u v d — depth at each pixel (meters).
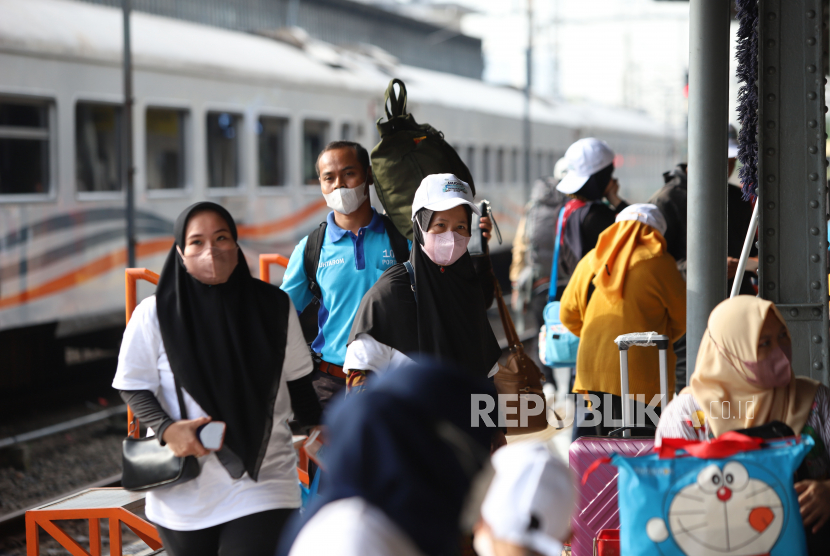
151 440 4.35
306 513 2.53
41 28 13.80
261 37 20.28
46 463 11.78
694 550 3.58
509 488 2.46
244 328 4.39
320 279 6.08
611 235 6.51
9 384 15.24
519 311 14.94
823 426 3.96
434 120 23.80
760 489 3.57
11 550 8.90
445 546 2.37
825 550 3.77
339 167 6.01
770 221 5.78
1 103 13.23
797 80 5.70
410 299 4.95
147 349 4.35
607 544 4.38
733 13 8.14
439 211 4.87
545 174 32.22
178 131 16.27
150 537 5.90
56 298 14.26
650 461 3.69
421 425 2.40
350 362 4.93
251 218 17.89
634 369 6.19
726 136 5.99
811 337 5.74
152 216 15.73
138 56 15.20
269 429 4.35
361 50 24.11
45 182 13.98
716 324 4.00
